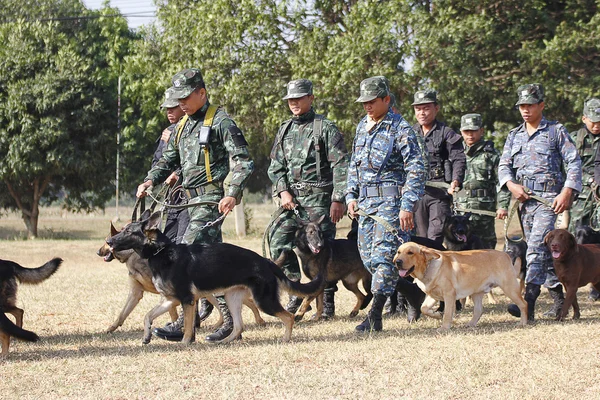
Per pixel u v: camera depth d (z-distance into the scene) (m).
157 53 23.16
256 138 20.75
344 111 18.44
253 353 6.04
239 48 19.53
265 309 6.61
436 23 18.48
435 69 17.86
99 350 6.36
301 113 7.88
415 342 6.32
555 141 7.45
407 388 4.88
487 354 5.76
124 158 25.62
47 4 27.41
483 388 4.85
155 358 5.93
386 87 6.86
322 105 18.80
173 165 7.50
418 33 17.91
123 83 25.16
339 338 6.72
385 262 6.89
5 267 7.15
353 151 7.13
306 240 7.93
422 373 5.25
